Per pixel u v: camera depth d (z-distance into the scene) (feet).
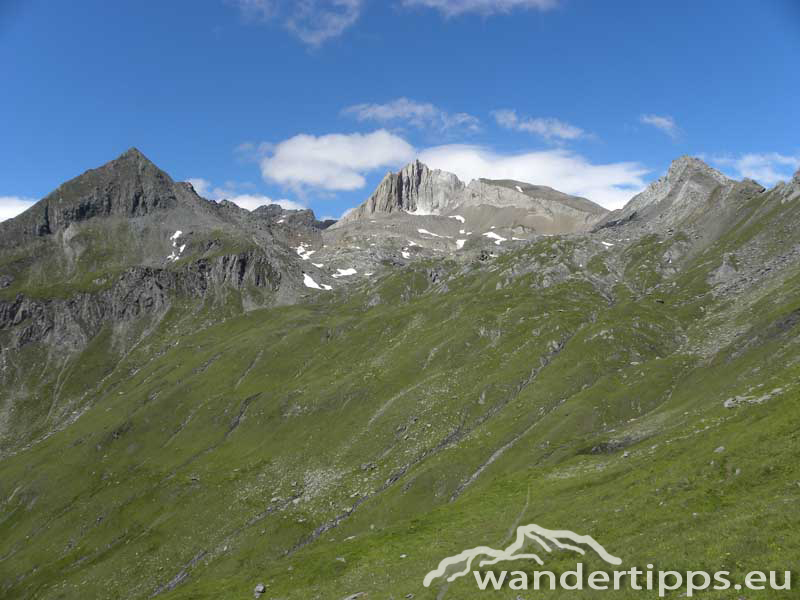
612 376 515.91
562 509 235.61
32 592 483.92
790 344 369.30
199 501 538.88
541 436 444.14
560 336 638.12
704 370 450.71
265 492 531.09
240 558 440.45
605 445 345.10
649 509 193.16
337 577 252.42
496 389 562.25
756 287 618.44
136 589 448.24
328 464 544.62
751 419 228.22
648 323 608.19
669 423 342.44
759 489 173.78
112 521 556.51
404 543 268.21
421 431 536.01
